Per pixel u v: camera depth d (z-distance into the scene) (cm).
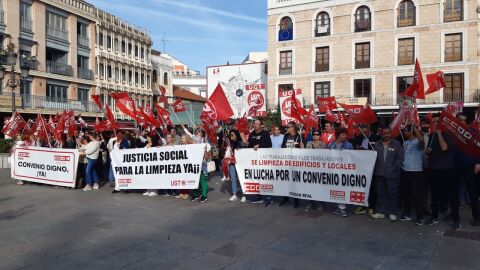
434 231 699
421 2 3381
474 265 538
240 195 1054
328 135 956
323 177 846
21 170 1283
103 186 1230
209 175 1487
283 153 901
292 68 3884
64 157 1187
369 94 3575
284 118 1241
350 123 1041
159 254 582
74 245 623
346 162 816
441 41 3325
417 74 842
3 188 1198
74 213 845
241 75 3198
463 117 819
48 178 1220
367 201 794
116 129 1439
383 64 3516
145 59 4969
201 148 970
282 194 906
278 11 3922
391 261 554
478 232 693
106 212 853
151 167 1042
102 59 4141
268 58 3984
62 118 1379
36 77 3294
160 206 916
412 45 3441
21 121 1358
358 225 743
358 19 3625
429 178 762
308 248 610
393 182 764
